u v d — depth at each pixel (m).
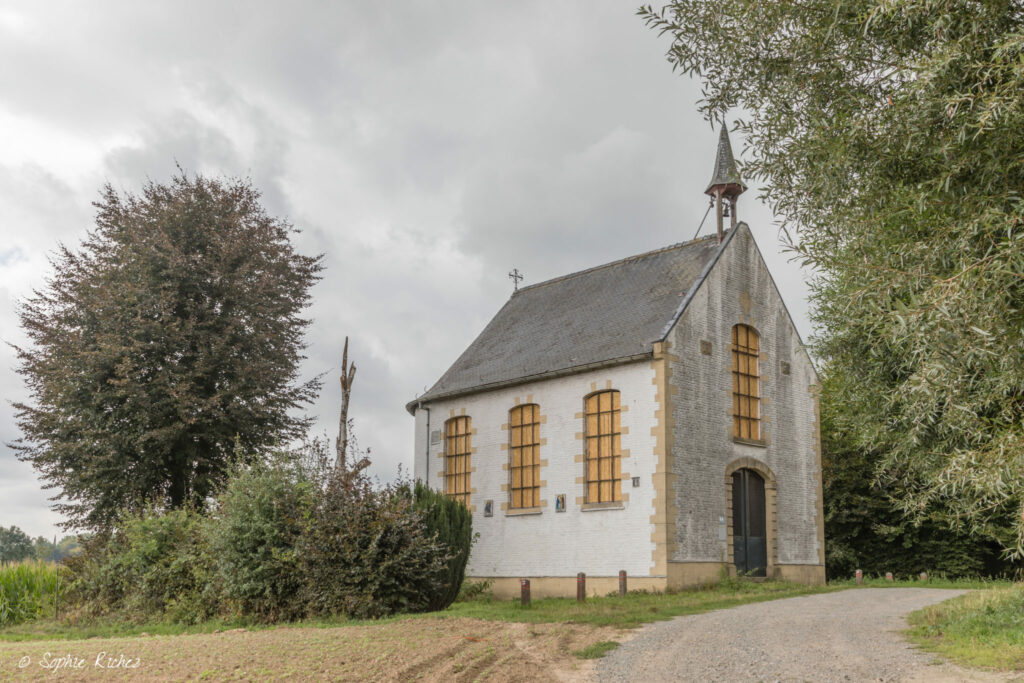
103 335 24.44
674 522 21.03
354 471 15.84
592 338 24.77
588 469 23.22
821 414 28.22
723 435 22.89
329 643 10.45
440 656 9.41
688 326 22.58
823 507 27.72
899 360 13.29
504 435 25.75
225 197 27.80
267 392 26.56
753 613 14.97
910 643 10.52
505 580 24.70
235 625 14.72
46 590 19.27
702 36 10.08
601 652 10.23
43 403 24.78
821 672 8.67
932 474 12.49
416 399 28.86
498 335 29.70
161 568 17.00
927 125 8.02
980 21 7.78
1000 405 8.84
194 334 25.16
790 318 25.81
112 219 26.89
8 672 8.35
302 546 14.66
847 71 9.23
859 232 9.54
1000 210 7.41
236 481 15.85
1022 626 10.71
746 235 25.11
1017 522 8.26
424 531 16.06
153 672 8.29
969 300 7.14
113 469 24.19
